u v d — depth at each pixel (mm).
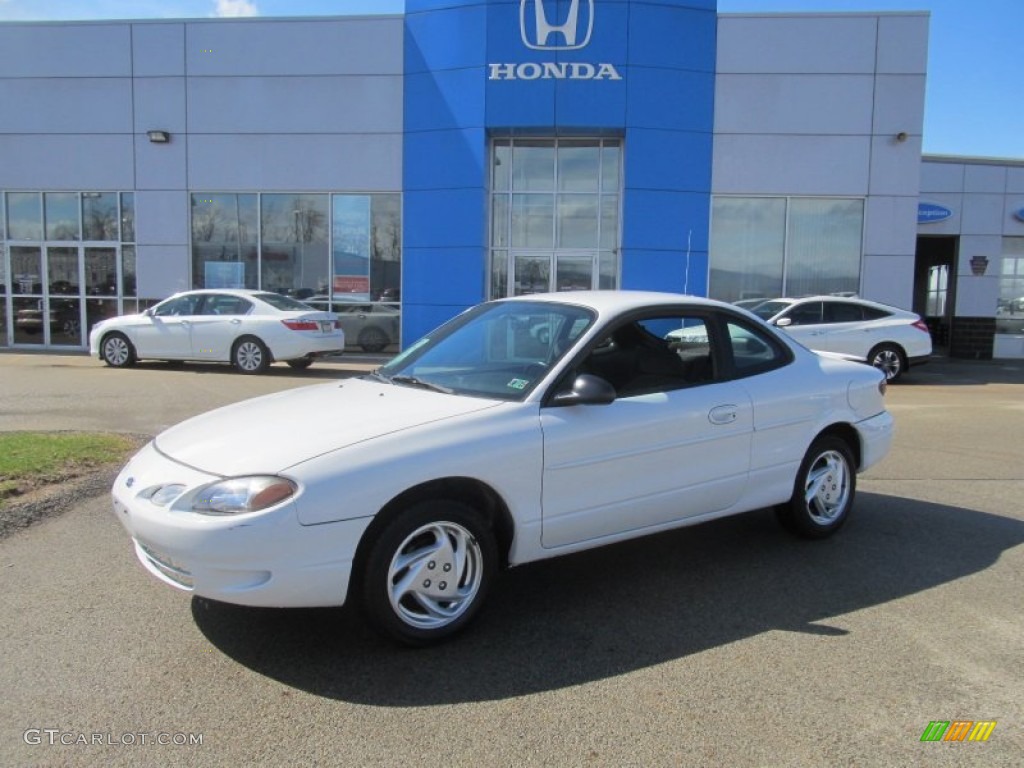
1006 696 3168
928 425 9680
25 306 18031
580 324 4227
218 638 3631
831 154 16422
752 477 4672
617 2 15828
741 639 3678
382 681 3260
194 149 17156
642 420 4121
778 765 2705
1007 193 20938
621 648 3580
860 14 16172
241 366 13930
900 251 16609
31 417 9141
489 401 3859
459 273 16531
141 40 17047
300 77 16812
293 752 2756
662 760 2725
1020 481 6816
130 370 14125
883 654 3529
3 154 17594
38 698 3094
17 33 17266
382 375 4566
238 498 3197
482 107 16062
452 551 3609
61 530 5086
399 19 16469
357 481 3291
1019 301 21344
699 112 16266
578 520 3936
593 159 16844
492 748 2787
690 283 16531
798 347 5184
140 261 17516
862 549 4992
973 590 4305
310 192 17062
